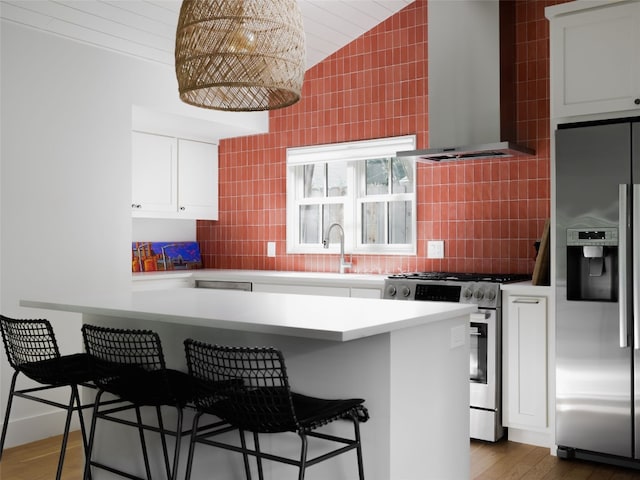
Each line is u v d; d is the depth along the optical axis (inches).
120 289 173.6
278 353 75.6
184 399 93.1
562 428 139.2
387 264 194.9
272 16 88.1
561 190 139.3
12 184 149.9
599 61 135.9
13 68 149.5
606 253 134.5
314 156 208.5
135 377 98.3
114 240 171.9
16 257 150.7
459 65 165.3
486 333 149.7
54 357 120.1
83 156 164.2
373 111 195.6
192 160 221.6
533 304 145.7
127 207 175.0
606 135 133.6
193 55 88.0
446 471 99.8
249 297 120.9
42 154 155.5
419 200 188.7
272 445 100.3
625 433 131.7
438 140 167.8
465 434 105.2
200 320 90.2
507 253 173.3
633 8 131.6
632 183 130.7
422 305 104.6
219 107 106.4
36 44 153.7
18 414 149.6
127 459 119.4
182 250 230.5
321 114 207.2
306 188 218.2
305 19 181.2
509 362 149.3
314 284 181.5
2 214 148.1
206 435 88.4
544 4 167.5
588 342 135.9
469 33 163.9
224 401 82.3
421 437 93.7
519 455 142.5
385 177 200.7
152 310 99.0
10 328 113.4
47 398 154.9
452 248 182.7
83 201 164.4
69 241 161.5
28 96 152.5
